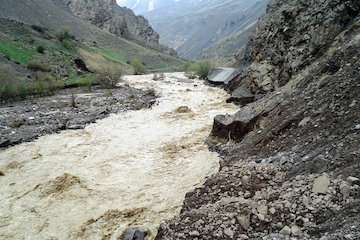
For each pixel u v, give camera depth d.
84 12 114.56
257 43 33.88
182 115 27.41
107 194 15.73
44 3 93.06
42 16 83.50
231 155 17.61
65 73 46.53
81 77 45.47
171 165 18.41
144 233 12.36
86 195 15.70
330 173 10.31
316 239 7.91
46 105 31.09
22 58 43.84
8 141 21.41
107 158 19.41
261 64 31.12
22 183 16.86
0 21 54.84
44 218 14.22
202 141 21.53
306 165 11.65
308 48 24.14
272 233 8.89
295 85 19.48
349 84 14.63
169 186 16.22
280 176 11.90
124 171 17.86
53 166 18.52
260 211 9.71
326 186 9.55
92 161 19.06
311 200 9.38
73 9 115.06
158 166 18.34
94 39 90.12
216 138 20.97
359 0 21.55
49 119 26.22
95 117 26.91
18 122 24.97
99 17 115.38
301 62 24.33
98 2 118.94
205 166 17.97
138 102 31.94
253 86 30.98
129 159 19.27
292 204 9.57
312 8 25.80
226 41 162.12
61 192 15.99
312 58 23.45
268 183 11.76
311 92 17.06
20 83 36.00
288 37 28.14
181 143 21.33
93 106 30.61
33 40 52.50
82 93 37.66
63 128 24.38
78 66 52.03
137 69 65.31
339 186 9.32
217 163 18.14
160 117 27.05
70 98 34.28
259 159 14.66
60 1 112.69
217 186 12.69
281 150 14.55
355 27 19.75
